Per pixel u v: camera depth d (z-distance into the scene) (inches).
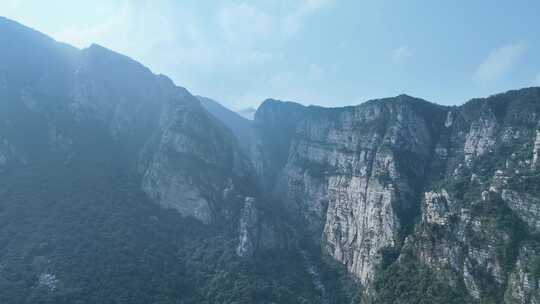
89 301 6407.5
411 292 6761.8
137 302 6791.3
